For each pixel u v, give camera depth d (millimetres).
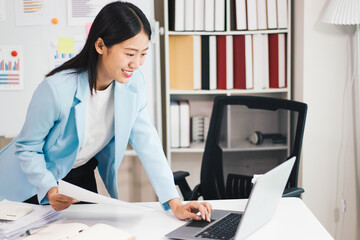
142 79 1601
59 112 1386
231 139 2045
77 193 1201
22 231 1252
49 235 1193
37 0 2602
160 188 1465
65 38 2604
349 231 2699
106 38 1310
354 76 2582
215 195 2061
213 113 2055
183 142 2857
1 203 1409
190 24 2734
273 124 2008
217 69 2809
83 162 1699
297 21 2697
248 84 2785
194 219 1361
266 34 2764
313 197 2674
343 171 2656
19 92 2662
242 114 2039
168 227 1318
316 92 2609
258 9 2736
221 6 2725
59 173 1523
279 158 1982
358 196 2668
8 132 2686
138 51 1327
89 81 1409
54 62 2635
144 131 1562
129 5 1341
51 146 1480
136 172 3076
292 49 2807
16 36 2627
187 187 2080
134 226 1330
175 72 2855
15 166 1561
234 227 1274
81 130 1443
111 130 1584
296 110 1921
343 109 2613
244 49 2750
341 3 2350
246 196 2014
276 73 2789
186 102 2926
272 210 1343
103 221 1371
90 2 2588
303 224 1327
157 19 3002
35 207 1396
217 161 2051
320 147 2641
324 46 2578
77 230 1228
